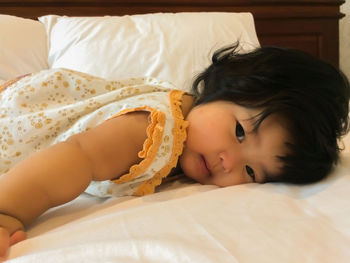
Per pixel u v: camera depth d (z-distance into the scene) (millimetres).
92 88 789
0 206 466
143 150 601
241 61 742
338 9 1775
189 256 367
